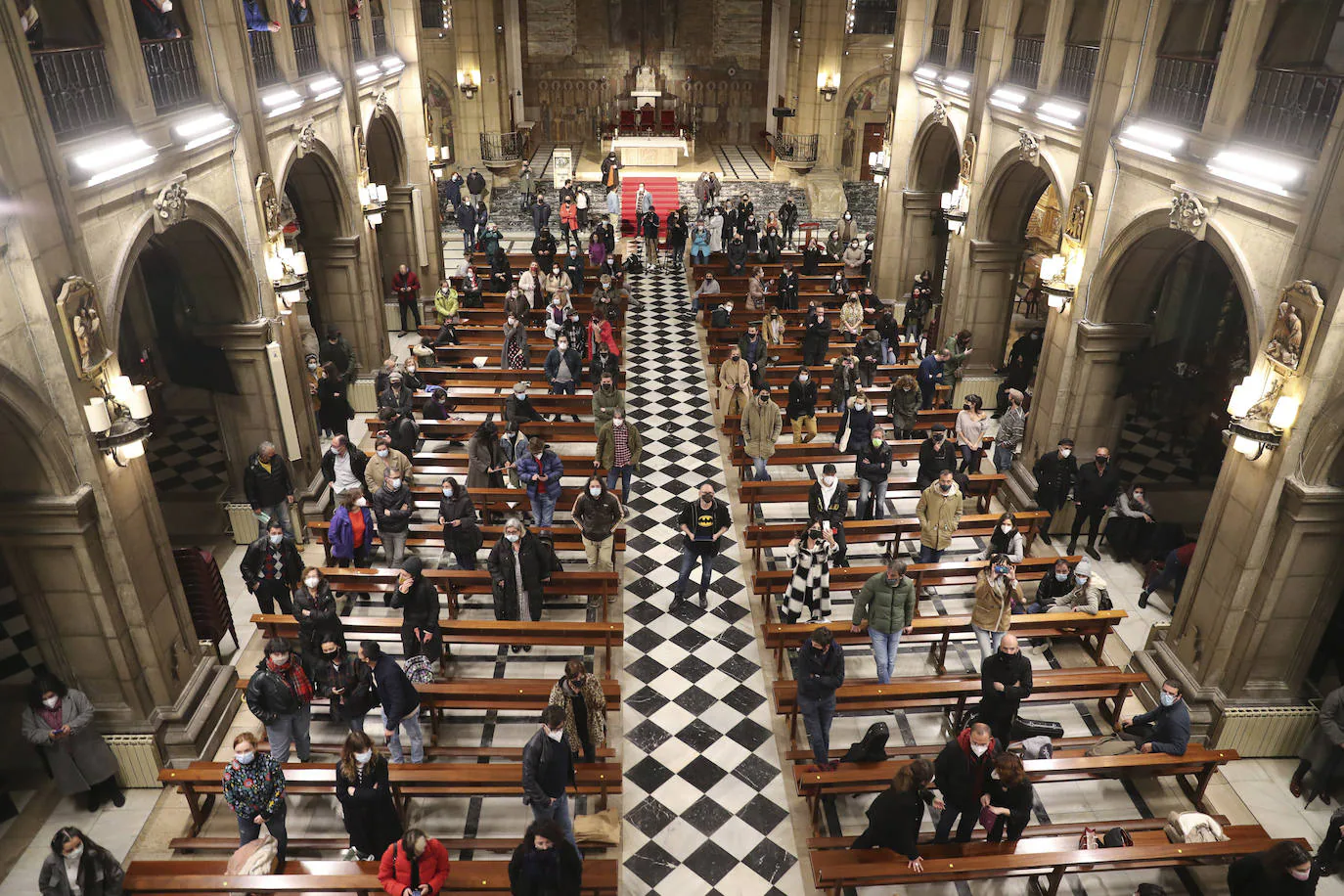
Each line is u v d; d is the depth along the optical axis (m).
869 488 11.82
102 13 7.82
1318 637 8.38
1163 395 15.46
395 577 9.85
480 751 8.45
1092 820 8.00
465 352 16.88
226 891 6.51
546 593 10.51
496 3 30.00
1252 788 8.40
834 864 7.00
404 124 18.61
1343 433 7.31
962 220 15.70
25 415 6.71
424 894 6.06
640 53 34.91
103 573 7.64
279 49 12.24
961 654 9.98
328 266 15.37
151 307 15.76
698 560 11.49
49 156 6.72
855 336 17.45
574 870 5.89
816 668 7.61
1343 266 7.00
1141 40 10.15
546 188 29.48
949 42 17.16
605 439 12.05
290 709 7.71
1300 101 7.90
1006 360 17.08
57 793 8.17
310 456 12.29
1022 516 11.27
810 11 28.53
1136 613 10.87
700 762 8.53
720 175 31.02
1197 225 9.01
